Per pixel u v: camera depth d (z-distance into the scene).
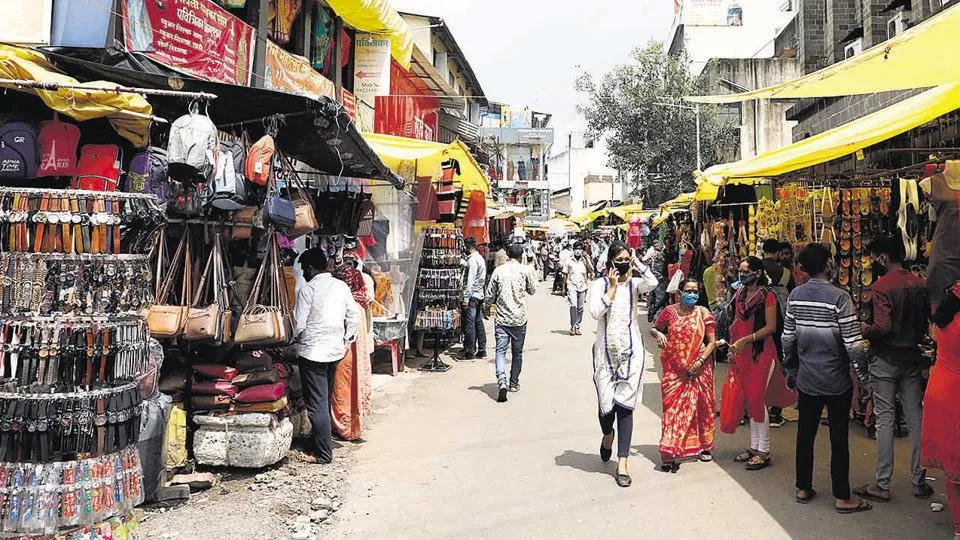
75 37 5.64
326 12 11.30
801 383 5.10
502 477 5.70
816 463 6.05
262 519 4.73
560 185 63.50
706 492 5.35
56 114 4.43
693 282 5.95
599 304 5.68
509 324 8.89
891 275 5.28
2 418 3.52
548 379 9.98
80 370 3.59
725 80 27.38
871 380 5.25
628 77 30.02
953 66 5.23
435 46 19.16
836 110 12.38
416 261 10.42
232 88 4.92
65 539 3.55
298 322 5.94
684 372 5.94
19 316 3.53
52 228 3.51
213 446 5.54
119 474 3.72
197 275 5.55
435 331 10.99
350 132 5.75
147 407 4.80
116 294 3.64
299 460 6.12
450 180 10.89
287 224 5.34
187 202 5.15
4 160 4.23
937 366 4.39
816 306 5.03
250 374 5.76
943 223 5.14
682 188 28.50
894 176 7.79
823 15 18.02
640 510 4.97
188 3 7.01
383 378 10.05
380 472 5.83
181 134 4.20
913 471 5.23
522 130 48.62
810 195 9.07
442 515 4.88
